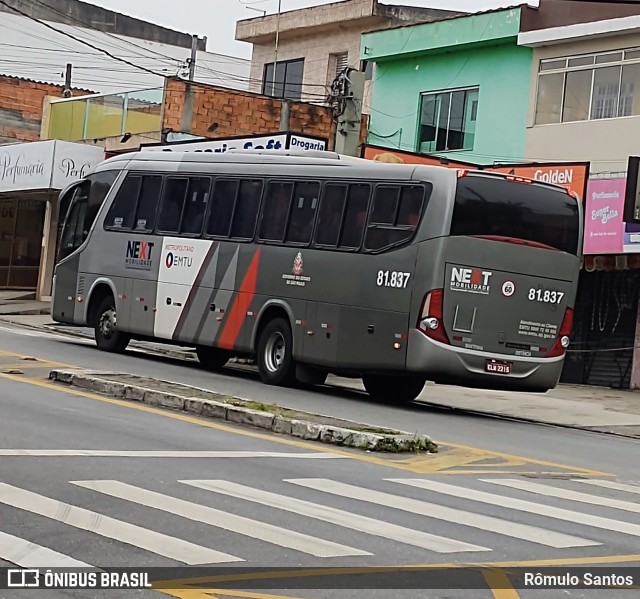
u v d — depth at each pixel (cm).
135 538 741
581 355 2552
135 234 2198
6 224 3794
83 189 2358
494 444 1427
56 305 2377
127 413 1373
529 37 2833
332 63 4175
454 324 1686
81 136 3603
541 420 1886
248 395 1717
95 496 862
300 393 1841
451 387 2325
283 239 1906
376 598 636
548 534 850
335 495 942
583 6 2744
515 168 2412
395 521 853
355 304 1770
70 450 1066
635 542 842
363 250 1772
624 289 2480
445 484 1055
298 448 1216
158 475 970
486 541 808
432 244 1683
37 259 3841
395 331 1712
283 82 4328
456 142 3069
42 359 1947
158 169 2183
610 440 1659
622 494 1080
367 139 3319
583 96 2745
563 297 1769
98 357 2109
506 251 1714
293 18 4253
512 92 2911
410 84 3212
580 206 1789
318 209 1858
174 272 2098
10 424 1201
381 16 3991
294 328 1862
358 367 1759
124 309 2202
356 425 1328
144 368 1995
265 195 1956
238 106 3341
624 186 2298
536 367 1750
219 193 2044
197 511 834
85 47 5331
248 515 833
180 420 1354
